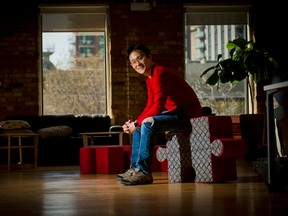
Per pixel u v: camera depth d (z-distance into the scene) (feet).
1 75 30.22
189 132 15.37
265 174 13.64
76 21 30.96
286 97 15.46
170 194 12.32
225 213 9.22
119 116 30.45
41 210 10.12
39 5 30.37
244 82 32.07
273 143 11.80
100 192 13.10
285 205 10.05
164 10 30.63
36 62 30.40
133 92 30.53
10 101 30.25
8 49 30.25
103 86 32.68
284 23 30.07
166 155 15.79
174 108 15.16
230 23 31.35
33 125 28.40
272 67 26.50
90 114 29.71
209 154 14.73
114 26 30.45
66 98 32.22
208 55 32.50
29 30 30.35
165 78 14.80
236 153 14.56
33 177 18.51
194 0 30.71
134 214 9.30
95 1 30.42
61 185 15.28
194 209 9.78
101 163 19.84
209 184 14.52
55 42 31.42
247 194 11.94
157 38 30.66
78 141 26.50
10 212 9.98
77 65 32.42
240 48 26.89
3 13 30.22
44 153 26.30
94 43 32.96
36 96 30.32
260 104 30.76
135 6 30.40
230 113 32.27
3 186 15.35
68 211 9.87
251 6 30.81
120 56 30.53
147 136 14.78
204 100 32.50
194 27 32.40
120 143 25.48
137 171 14.83
